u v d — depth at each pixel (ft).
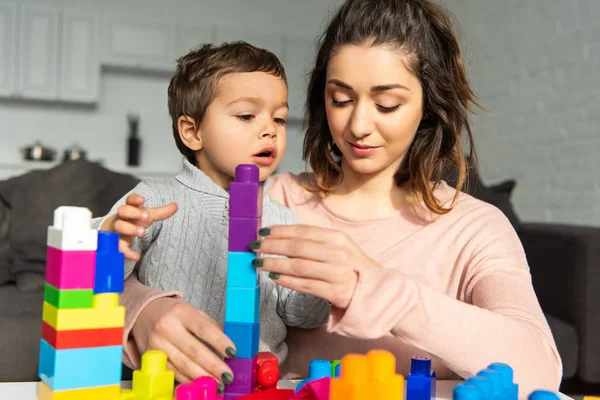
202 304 2.99
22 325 4.81
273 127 3.09
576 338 6.51
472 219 3.32
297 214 3.58
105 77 16.22
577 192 10.34
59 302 1.75
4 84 14.51
